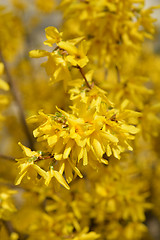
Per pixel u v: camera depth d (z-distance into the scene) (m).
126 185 0.73
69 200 0.68
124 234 0.76
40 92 0.95
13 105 0.93
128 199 0.71
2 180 0.65
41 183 0.45
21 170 0.44
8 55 0.86
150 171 1.08
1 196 0.61
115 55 0.63
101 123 0.43
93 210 0.74
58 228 0.64
